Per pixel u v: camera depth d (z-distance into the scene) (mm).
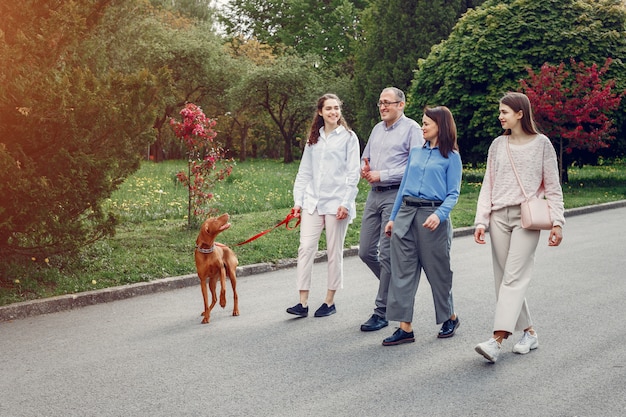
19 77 6570
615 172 26547
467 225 12297
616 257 9008
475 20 22031
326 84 40125
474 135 21828
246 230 10891
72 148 6879
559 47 20547
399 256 5332
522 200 4871
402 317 5266
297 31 46500
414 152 5480
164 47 38000
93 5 8094
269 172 24969
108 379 4520
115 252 8828
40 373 4668
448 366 4719
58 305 6664
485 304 6566
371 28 34094
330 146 6312
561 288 7152
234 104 40000
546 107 18203
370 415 3836
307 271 6223
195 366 4777
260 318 6203
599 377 4410
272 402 4059
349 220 6355
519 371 4570
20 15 6988
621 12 20875
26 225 6660
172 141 45688
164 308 6695
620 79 20391
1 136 6641
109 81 7359
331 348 5203
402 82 32062
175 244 9508
